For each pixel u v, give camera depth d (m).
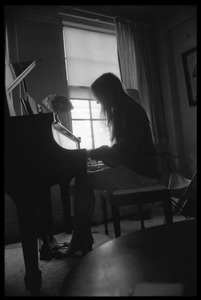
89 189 1.60
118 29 3.48
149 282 0.49
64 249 1.98
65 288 0.49
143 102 3.53
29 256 1.25
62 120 3.06
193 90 3.49
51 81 3.04
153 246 0.67
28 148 1.28
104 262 0.59
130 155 1.66
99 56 3.50
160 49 3.78
